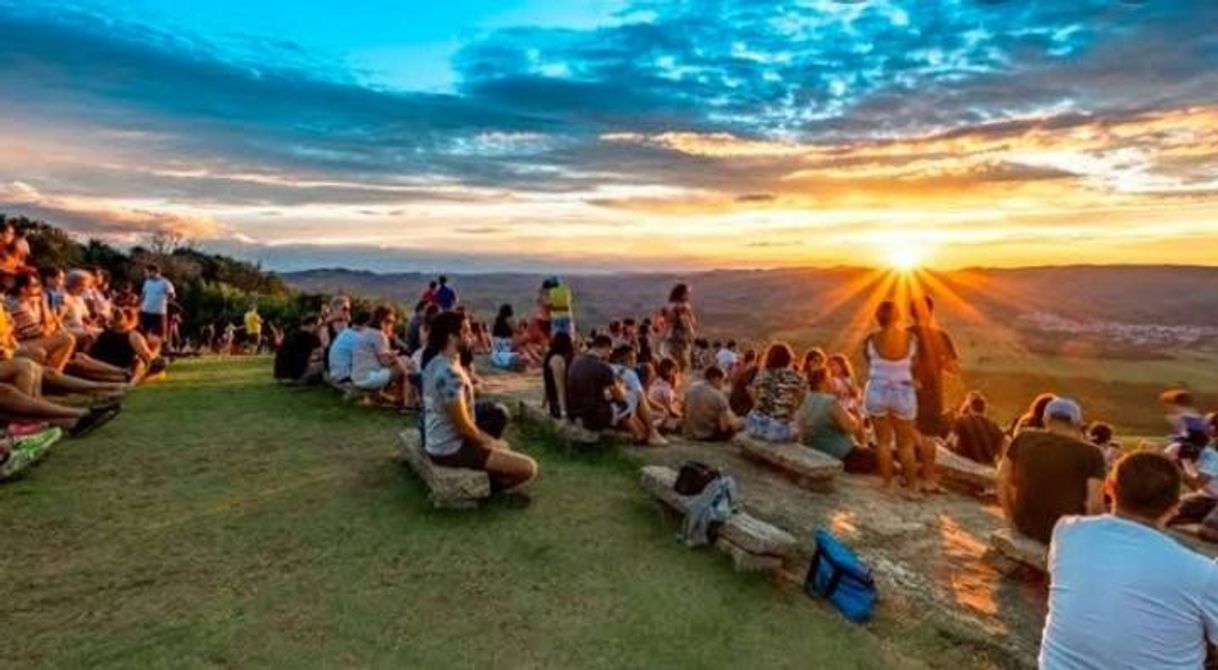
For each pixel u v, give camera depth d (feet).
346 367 33.30
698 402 28.81
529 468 20.48
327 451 24.49
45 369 27.76
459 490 19.53
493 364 48.39
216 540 17.20
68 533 17.16
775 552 16.71
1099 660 8.98
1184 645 8.72
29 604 14.02
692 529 18.13
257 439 25.73
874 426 24.29
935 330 23.72
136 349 34.63
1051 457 17.06
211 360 47.88
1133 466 9.52
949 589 16.84
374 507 19.57
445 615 14.44
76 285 37.40
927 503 22.99
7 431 22.08
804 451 24.80
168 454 23.50
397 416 29.89
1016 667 13.76
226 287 136.87
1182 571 8.86
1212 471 29.14
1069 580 9.52
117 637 13.05
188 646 12.89
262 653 12.81
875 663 13.64
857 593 15.48
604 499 21.21
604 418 26.12
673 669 13.06
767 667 13.28
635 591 15.76
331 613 14.25
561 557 17.20
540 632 14.02
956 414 30.91
